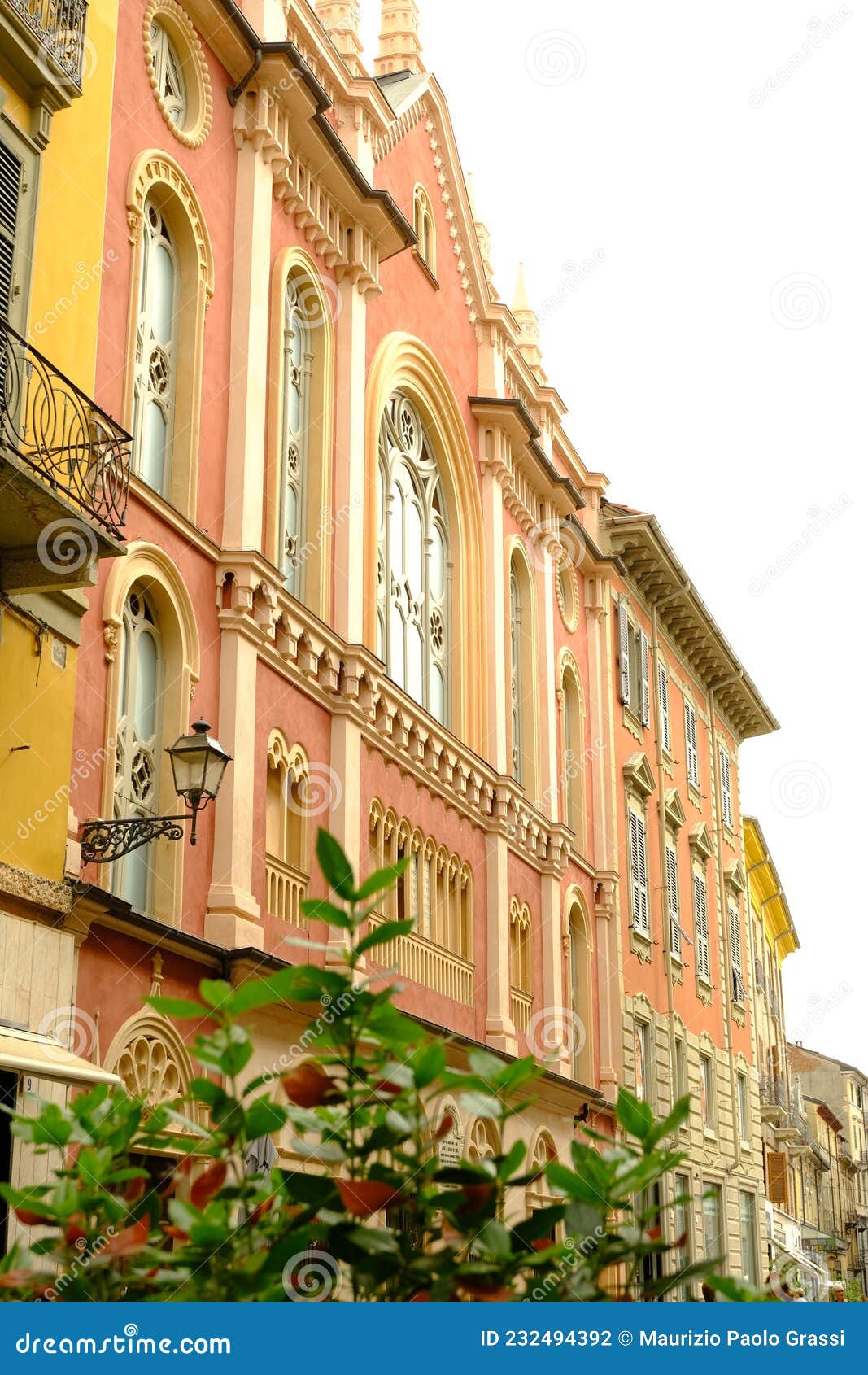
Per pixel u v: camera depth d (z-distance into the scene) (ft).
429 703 83.61
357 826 66.39
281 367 64.59
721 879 149.48
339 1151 10.51
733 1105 141.90
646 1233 10.44
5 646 42.93
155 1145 12.38
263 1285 10.12
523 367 101.55
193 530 55.01
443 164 90.02
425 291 85.71
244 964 52.19
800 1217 190.80
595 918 107.55
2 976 40.40
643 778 120.37
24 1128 11.48
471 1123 74.38
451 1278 10.03
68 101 47.37
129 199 53.36
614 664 118.11
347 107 75.15
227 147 61.87
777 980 204.54
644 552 121.08
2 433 39.78
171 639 54.13
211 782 46.26
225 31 60.80
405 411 84.02
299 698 63.46
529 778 97.30
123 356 52.03
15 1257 10.90
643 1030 117.08
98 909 44.68
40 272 46.06
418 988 72.90
